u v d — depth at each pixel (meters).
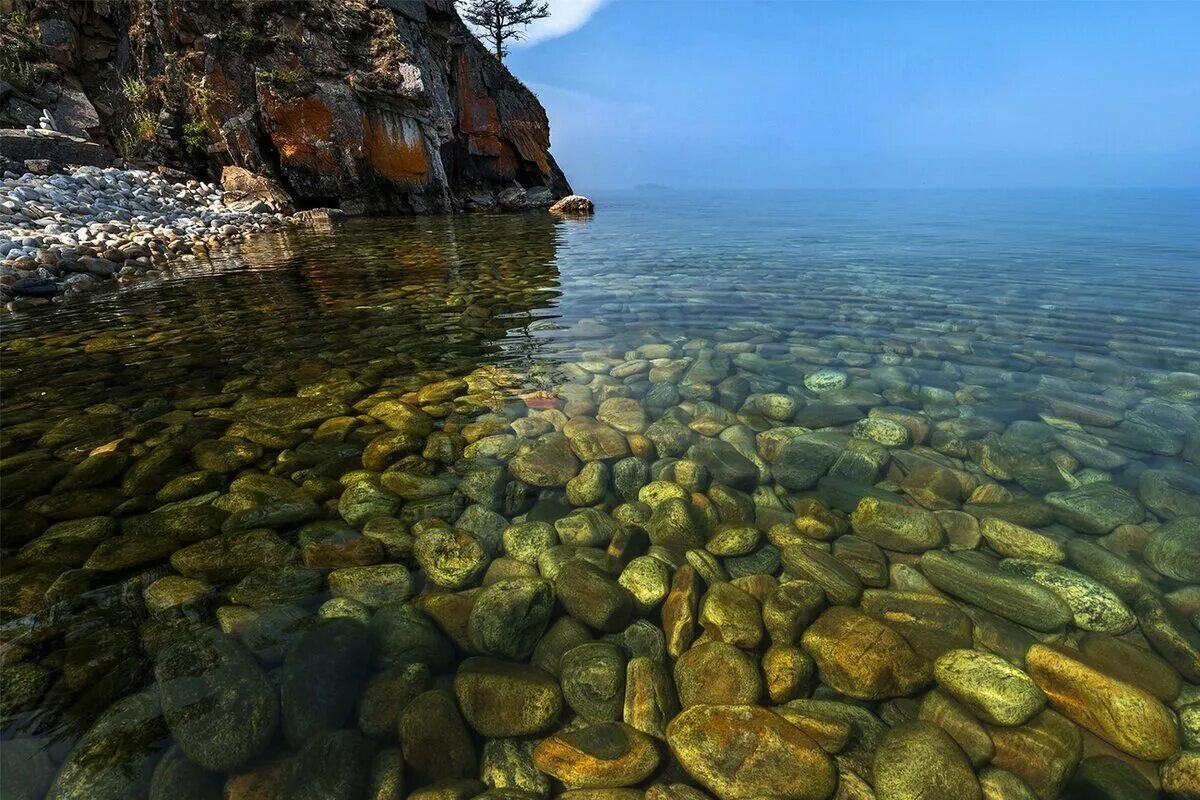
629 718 2.51
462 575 3.26
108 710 2.31
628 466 4.49
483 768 2.33
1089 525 3.76
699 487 4.25
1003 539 3.60
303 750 2.25
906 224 28.23
